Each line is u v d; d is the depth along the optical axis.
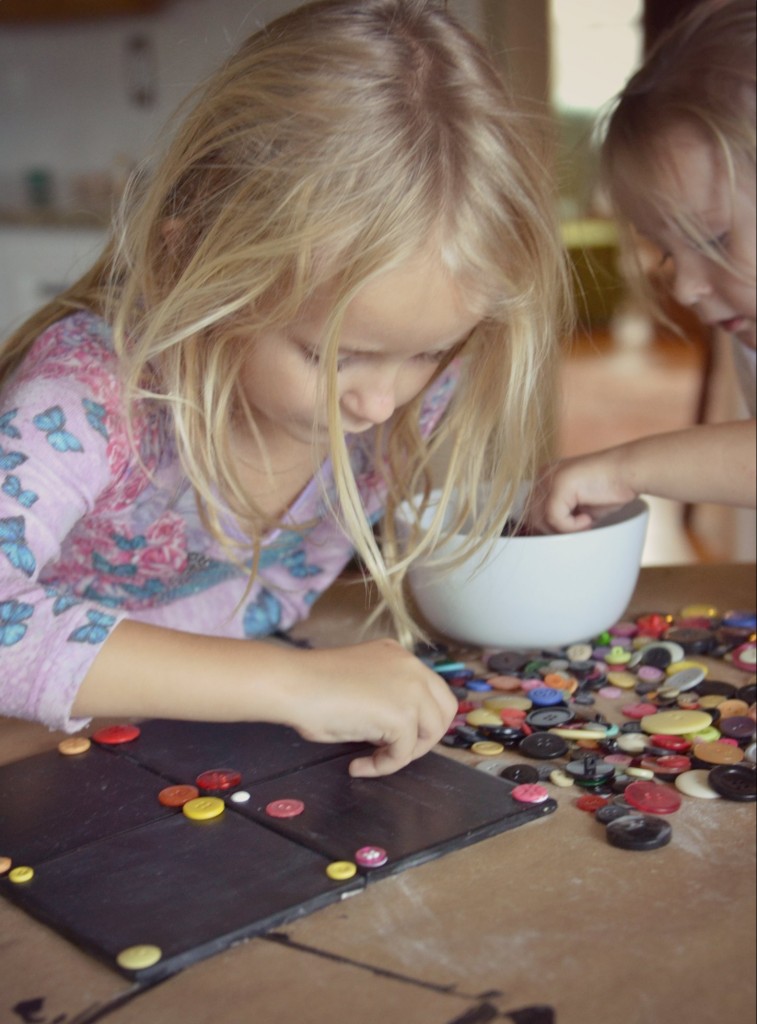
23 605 0.76
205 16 3.99
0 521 0.77
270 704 0.73
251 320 0.82
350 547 1.16
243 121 0.83
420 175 0.78
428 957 0.53
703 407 2.20
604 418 4.80
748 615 1.01
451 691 0.83
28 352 0.97
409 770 0.73
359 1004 0.50
